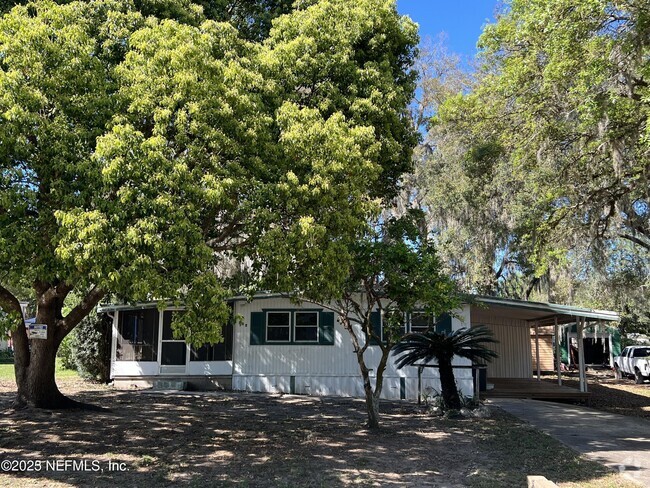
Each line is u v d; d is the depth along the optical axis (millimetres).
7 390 16859
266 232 8922
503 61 16250
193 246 7770
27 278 8016
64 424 11023
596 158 14969
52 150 7727
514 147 17359
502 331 23359
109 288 7574
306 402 16094
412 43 13812
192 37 9242
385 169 12906
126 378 19078
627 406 18672
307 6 13188
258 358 18719
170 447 9617
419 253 11047
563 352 37969
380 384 11992
